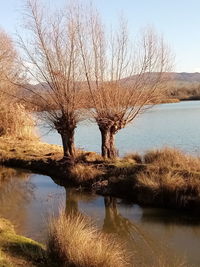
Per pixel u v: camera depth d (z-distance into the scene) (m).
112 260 7.35
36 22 16.28
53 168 16.86
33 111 21.39
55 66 16.20
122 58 15.98
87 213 11.95
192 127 32.78
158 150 16.47
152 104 16.66
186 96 90.44
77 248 7.49
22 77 21.88
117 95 15.99
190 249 9.32
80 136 30.70
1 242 8.34
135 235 10.23
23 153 19.84
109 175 14.52
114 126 16.23
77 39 16.02
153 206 12.31
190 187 12.08
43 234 9.97
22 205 12.79
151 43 16.19
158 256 8.93
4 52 24.33
